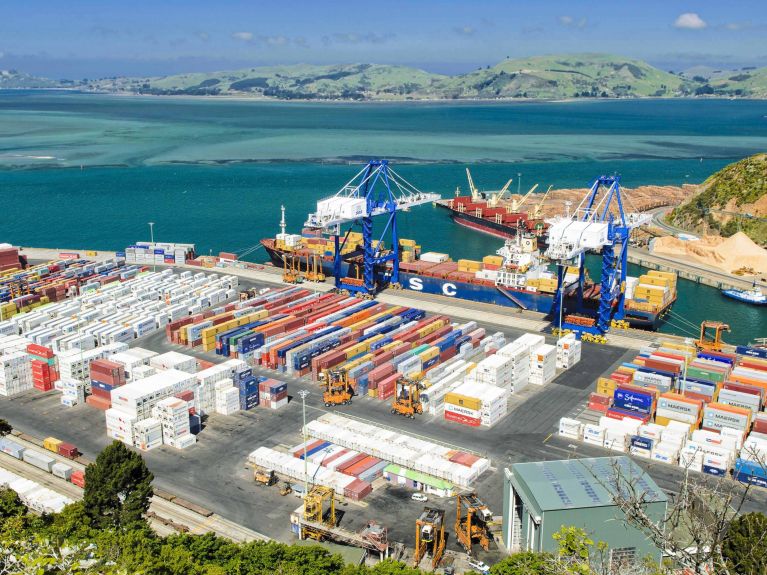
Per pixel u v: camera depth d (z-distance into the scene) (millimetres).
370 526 92375
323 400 137375
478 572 83750
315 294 198750
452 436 122250
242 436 123562
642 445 115000
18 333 173625
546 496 84938
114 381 135125
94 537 81375
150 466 113562
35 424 129375
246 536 95125
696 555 37125
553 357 147625
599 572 46875
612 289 174750
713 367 138500
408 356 149750
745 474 107000
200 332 166250
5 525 82938
